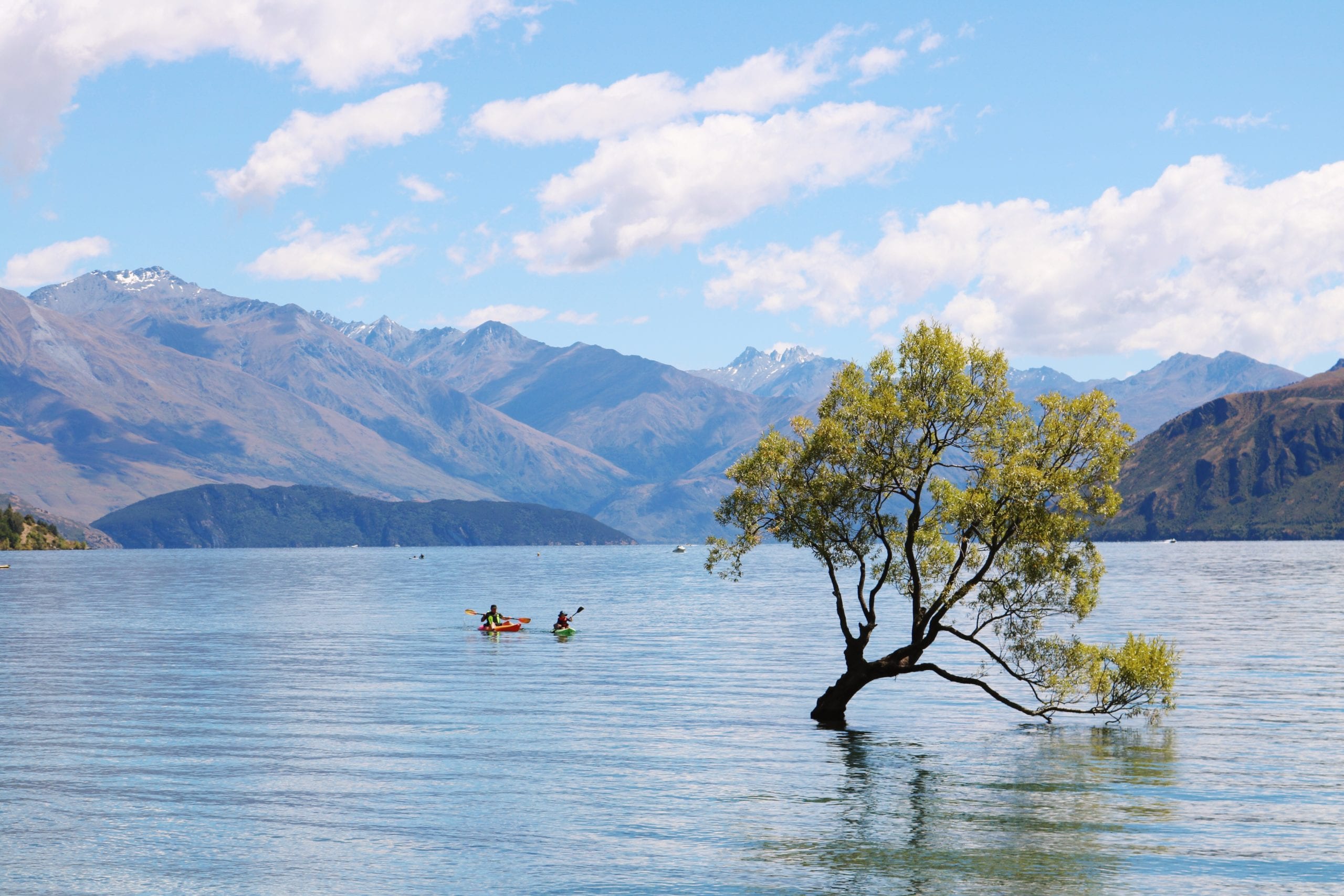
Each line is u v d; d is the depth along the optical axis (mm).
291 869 29172
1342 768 40938
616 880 28641
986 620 47125
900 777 39781
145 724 49312
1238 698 56844
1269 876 29203
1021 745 45594
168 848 30812
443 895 27453
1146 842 31906
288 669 70312
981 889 28250
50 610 129625
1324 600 132500
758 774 40188
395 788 37625
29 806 34969
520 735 47250
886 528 48375
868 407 44500
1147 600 133375
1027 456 44250
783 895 27719
